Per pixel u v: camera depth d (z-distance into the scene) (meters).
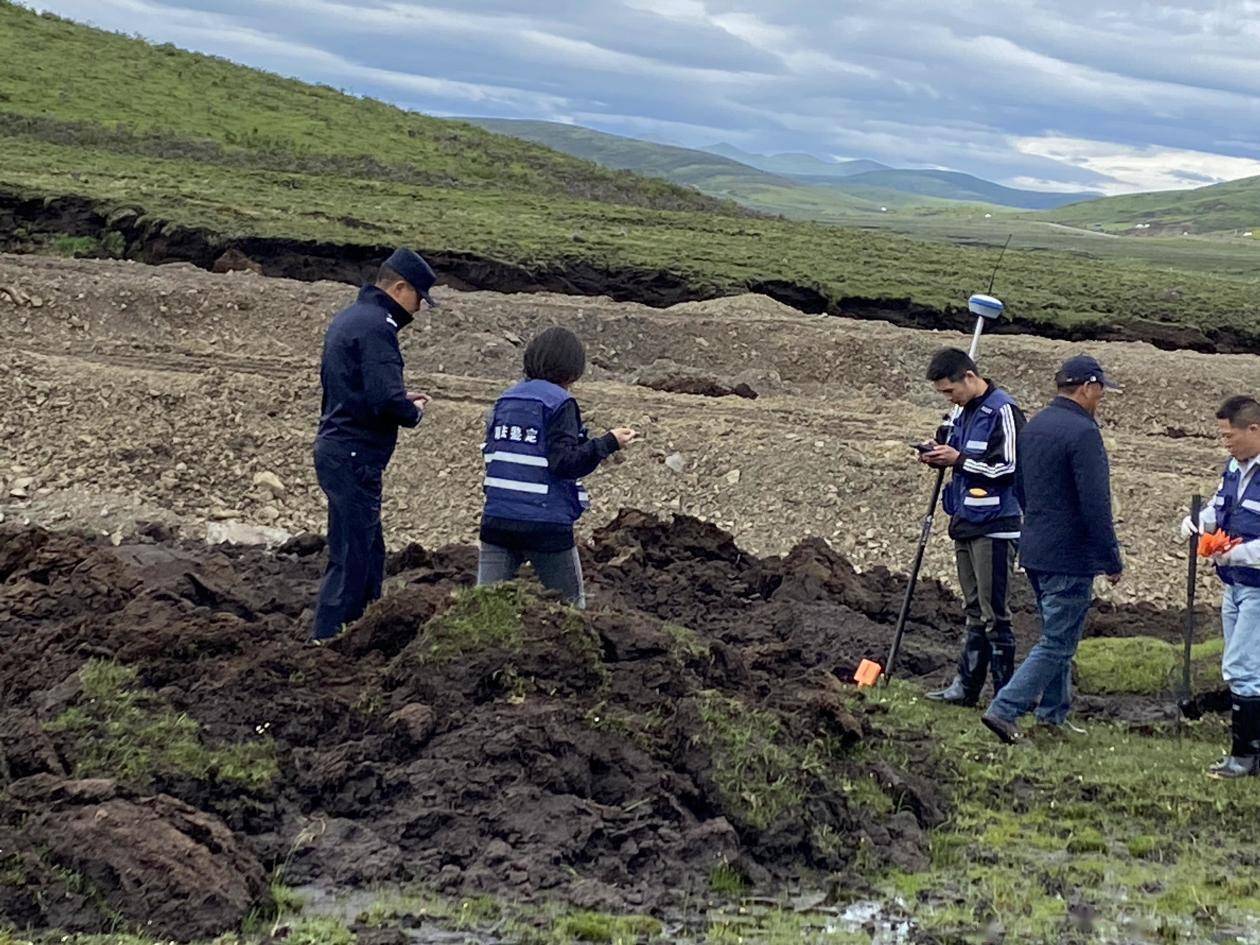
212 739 6.39
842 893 5.96
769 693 7.92
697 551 12.34
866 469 14.38
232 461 13.59
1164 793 7.32
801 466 14.30
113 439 13.48
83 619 8.23
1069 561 7.86
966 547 8.85
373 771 6.27
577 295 28.95
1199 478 15.90
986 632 8.83
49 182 31.69
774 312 26.53
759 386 21.55
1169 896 6.09
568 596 7.59
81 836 5.30
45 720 6.43
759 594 11.49
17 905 5.10
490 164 53.81
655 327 23.59
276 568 11.55
